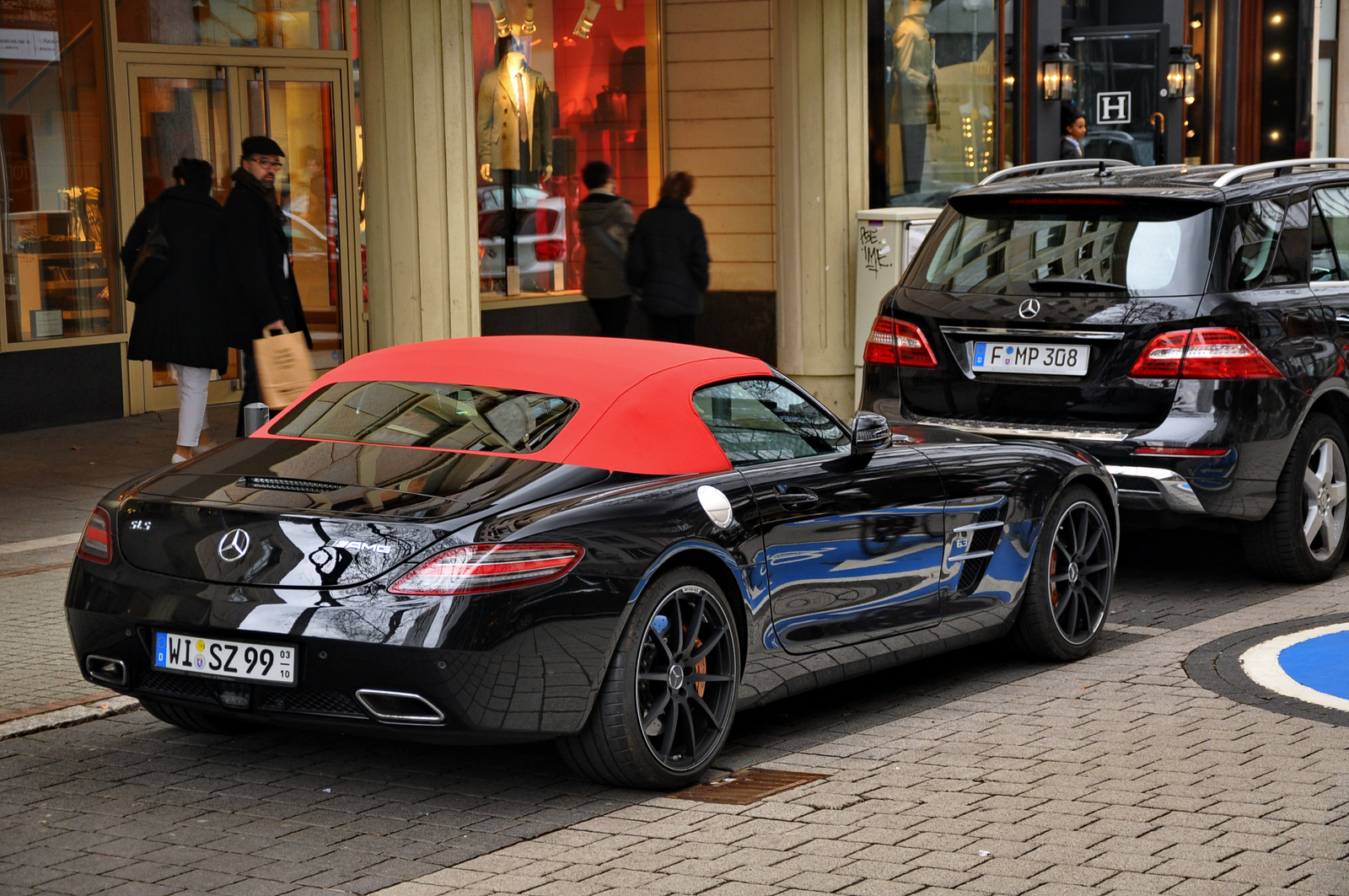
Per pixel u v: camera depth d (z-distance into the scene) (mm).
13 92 13094
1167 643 7465
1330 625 7730
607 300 13867
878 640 6254
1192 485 7988
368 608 4816
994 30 18734
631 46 17000
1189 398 8000
